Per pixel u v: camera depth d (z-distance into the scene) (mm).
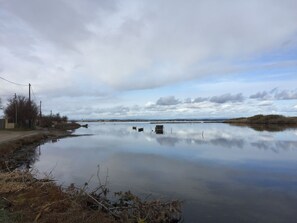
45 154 26984
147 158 24172
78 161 22719
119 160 23125
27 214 8312
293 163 21422
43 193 10641
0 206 8914
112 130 82938
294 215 10445
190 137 48875
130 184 14750
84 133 64750
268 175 17141
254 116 134500
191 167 19812
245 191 13562
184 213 10461
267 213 10578
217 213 10508
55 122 93750
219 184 14906
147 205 9609
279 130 66125
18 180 12570
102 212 9266
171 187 14195
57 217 8180
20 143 32500
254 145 33969
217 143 37031
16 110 59531
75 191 11141
